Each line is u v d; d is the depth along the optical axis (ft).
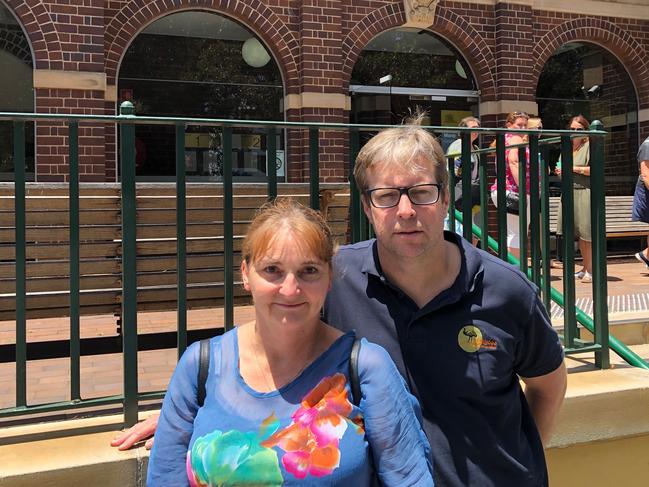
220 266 11.70
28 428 7.79
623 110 35.76
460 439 6.26
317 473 5.13
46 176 24.75
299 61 28.81
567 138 10.31
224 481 5.14
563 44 33.17
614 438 9.29
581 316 11.23
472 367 6.27
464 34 31.30
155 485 5.45
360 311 6.69
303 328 5.52
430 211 6.15
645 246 34.32
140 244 11.10
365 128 8.87
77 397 7.76
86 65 25.25
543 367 6.75
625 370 10.43
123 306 7.73
